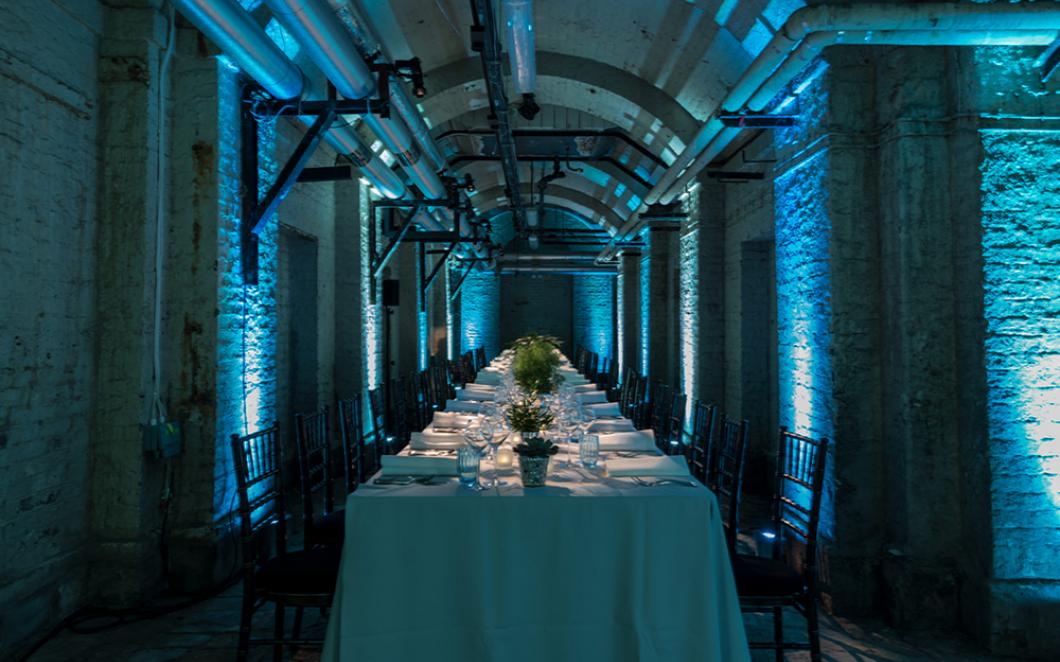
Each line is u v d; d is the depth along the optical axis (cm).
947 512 371
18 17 322
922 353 374
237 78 444
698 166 617
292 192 628
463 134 954
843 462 395
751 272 752
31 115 332
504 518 275
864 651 340
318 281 717
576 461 357
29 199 331
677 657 273
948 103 375
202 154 420
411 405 651
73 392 370
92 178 386
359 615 271
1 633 312
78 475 376
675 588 276
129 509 388
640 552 276
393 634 271
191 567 405
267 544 473
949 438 373
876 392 398
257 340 485
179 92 421
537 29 691
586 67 733
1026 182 362
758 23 506
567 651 274
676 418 520
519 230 1223
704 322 817
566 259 1678
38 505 341
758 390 746
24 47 326
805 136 436
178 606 383
